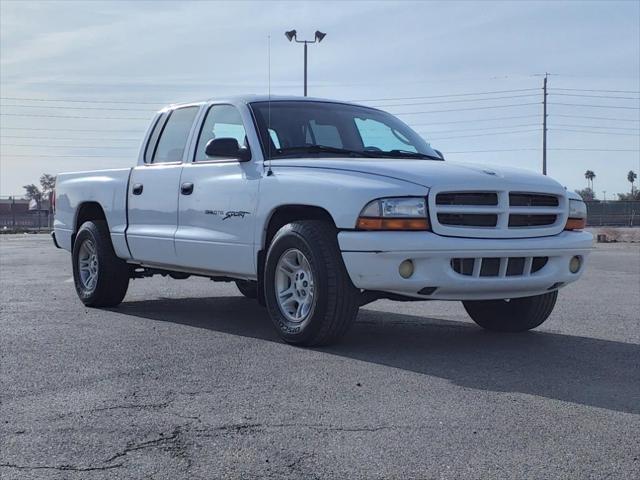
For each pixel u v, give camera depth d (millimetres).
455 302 9078
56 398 4785
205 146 7438
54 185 9688
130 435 4086
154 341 6566
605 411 4484
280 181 6387
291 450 3848
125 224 8188
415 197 5738
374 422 4273
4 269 14031
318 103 7535
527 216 6172
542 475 3531
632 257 18375
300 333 6141
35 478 3529
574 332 7070
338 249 5984
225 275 7184
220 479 3504
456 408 4531
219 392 4891
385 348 6238
